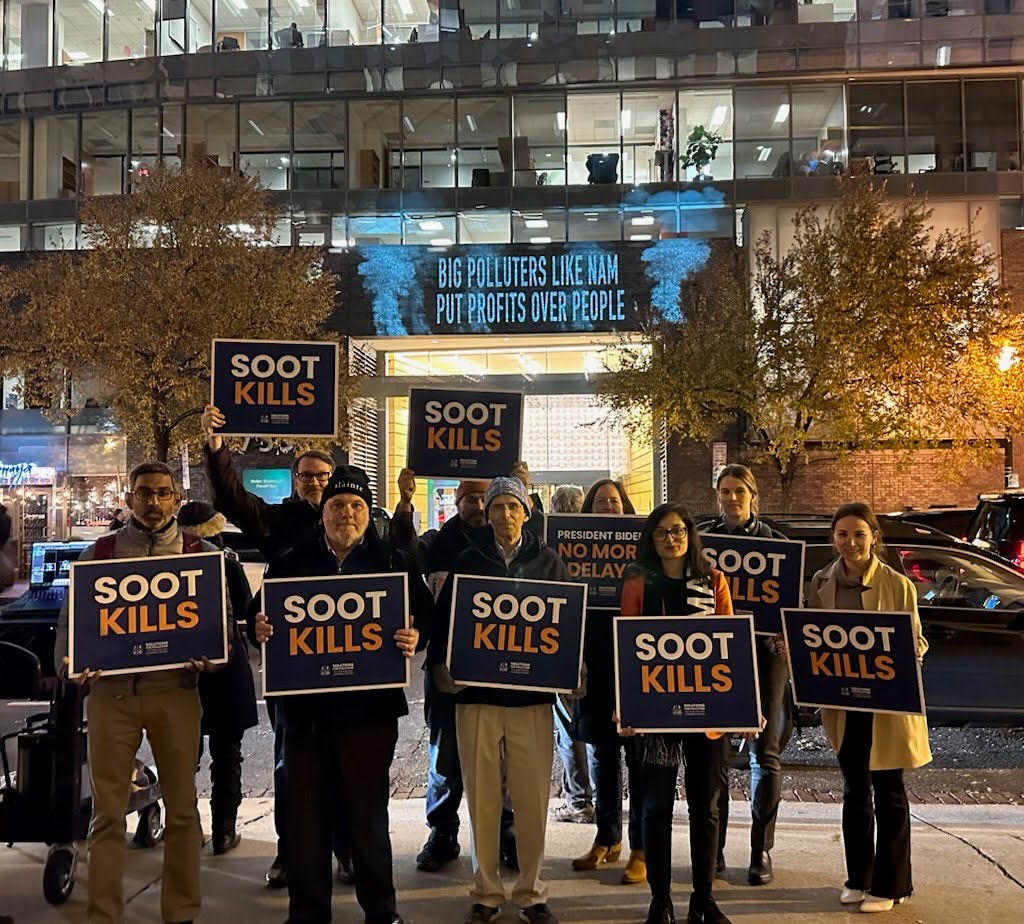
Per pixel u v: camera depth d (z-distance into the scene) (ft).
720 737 14.61
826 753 26.53
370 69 89.71
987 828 19.08
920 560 27.91
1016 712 26.27
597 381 78.59
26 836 15.31
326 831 14.34
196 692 14.57
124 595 14.01
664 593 15.25
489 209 88.22
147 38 94.43
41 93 92.63
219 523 19.36
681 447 83.76
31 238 92.32
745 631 14.57
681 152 87.97
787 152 87.25
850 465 82.02
